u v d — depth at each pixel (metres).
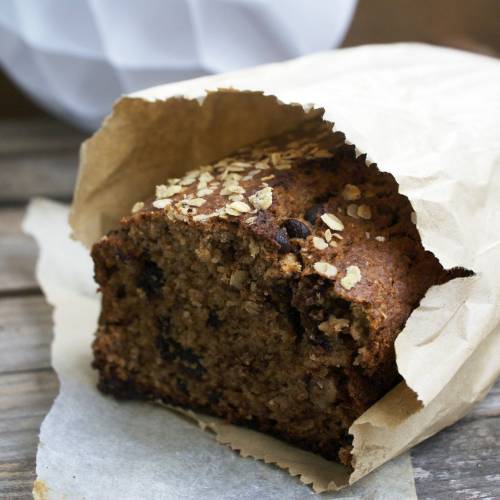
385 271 0.49
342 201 0.52
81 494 0.49
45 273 0.63
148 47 0.66
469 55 0.61
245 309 0.51
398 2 0.82
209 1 0.65
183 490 0.49
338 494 0.49
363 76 0.55
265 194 0.50
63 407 0.53
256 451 0.51
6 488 0.49
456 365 0.47
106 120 0.55
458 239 0.47
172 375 0.54
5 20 0.67
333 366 0.49
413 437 0.49
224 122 0.57
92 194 0.57
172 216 0.51
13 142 0.78
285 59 0.69
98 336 0.54
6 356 0.57
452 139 0.50
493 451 0.50
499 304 0.49
